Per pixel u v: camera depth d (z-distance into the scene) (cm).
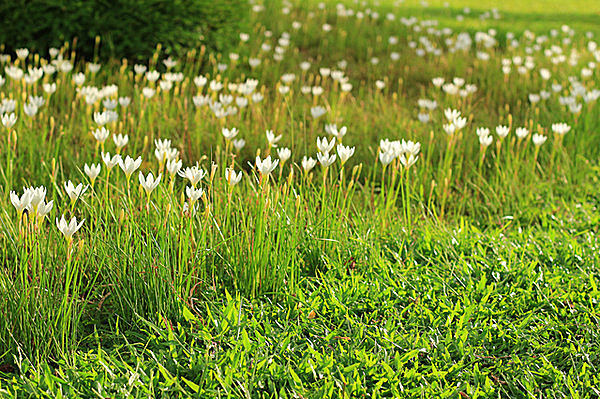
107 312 333
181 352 301
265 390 281
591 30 1224
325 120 634
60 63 599
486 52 957
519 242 427
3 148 457
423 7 1342
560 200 518
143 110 508
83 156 469
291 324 324
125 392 264
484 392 288
